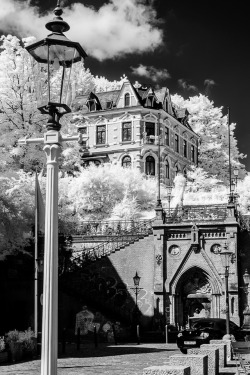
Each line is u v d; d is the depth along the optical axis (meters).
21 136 52.53
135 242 46.34
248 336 29.17
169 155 76.19
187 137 83.56
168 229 45.25
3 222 36.62
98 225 53.16
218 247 44.19
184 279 44.72
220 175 88.88
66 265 44.66
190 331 28.02
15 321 40.22
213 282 43.59
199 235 44.50
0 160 42.28
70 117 59.03
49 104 9.27
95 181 61.78
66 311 41.91
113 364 23.19
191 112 93.88
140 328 42.72
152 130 74.81
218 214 45.03
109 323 40.56
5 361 24.33
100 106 77.56
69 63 9.41
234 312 42.78
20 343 25.08
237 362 21.16
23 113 53.69
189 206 46.41
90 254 47.94
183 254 44.69
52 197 9.03
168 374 10.16
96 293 44.12
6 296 40.81
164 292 44.44
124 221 53.94
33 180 44.59
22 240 37.91
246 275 43.16
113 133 74.88
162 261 44.84
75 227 49.28
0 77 54.22
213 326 29.28
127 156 74.06
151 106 75.00
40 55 9.27
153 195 64.56
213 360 17.48
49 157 9.23
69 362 24.14
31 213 38.34
